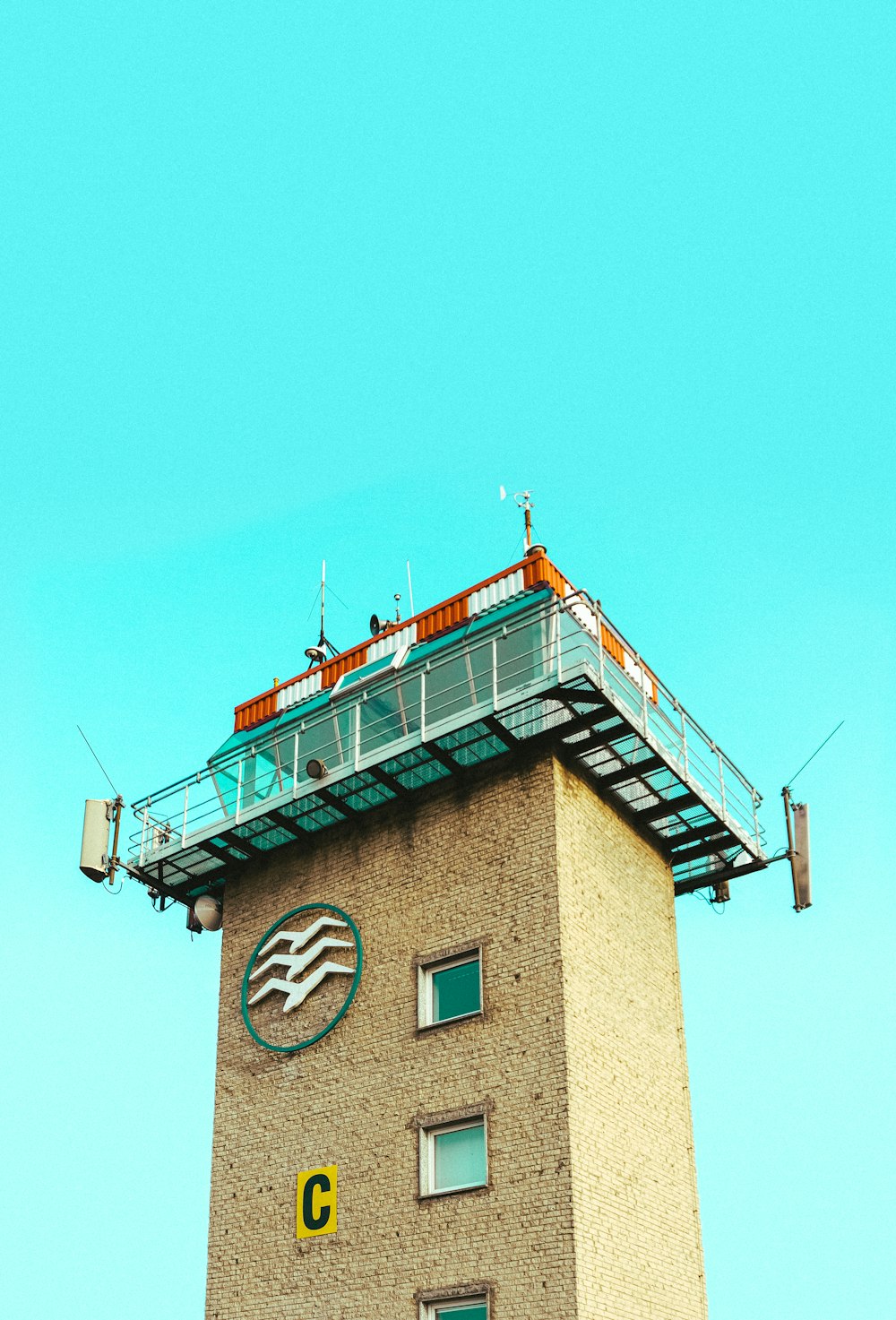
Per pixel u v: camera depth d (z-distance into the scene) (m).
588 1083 25.42
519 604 30.14
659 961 29.81
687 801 30.27
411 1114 26.53
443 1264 24.75
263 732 33.44
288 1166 27.83
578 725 27.84
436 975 27.94
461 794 29.20
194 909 33.16
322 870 30.86
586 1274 23.42
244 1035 30.11
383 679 30.98
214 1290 27.47
